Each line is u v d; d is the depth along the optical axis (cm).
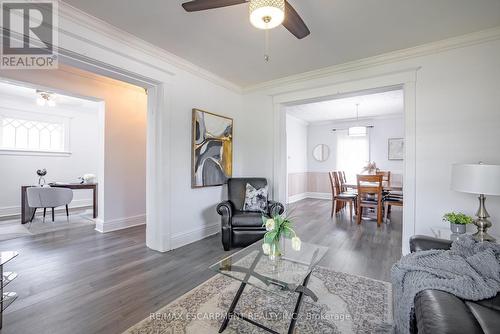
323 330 158
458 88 254
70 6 205
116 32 239
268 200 367
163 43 269
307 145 785
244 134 425
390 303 187
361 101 526
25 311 176
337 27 235
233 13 214
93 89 375
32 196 418
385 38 255
